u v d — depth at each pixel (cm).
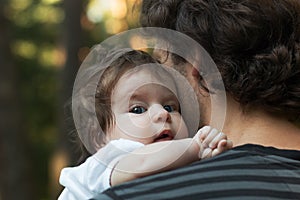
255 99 190
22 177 1188
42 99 1703
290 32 193
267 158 178
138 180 174
